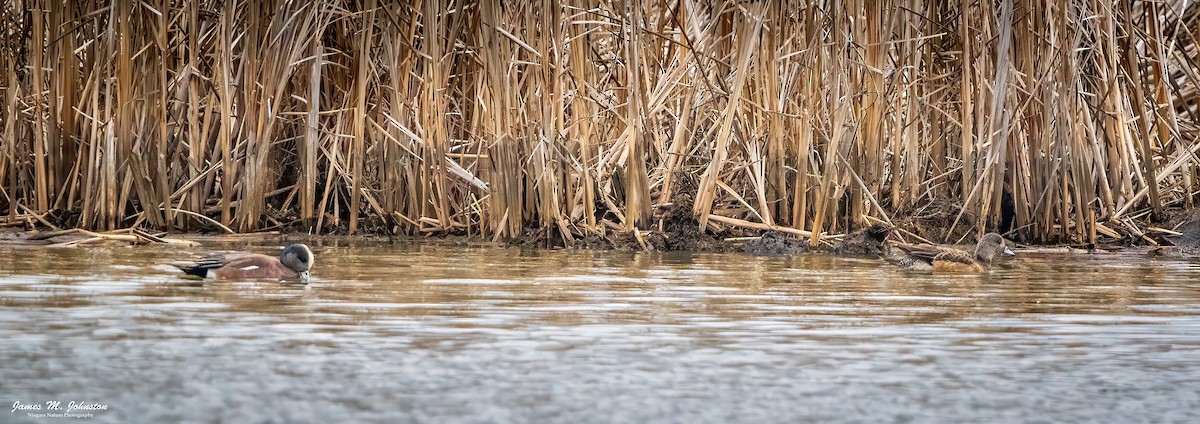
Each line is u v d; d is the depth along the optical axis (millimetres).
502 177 55406
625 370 27484
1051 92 55781
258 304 35156
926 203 59125
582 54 55625
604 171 57562
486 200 57375
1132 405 25375
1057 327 33406
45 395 24609
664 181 56688
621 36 58781
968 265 46406
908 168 57250
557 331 31703
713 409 24516
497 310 34844
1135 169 57625
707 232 55500
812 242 53375
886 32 55562
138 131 59062
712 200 55062
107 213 57500
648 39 58000
